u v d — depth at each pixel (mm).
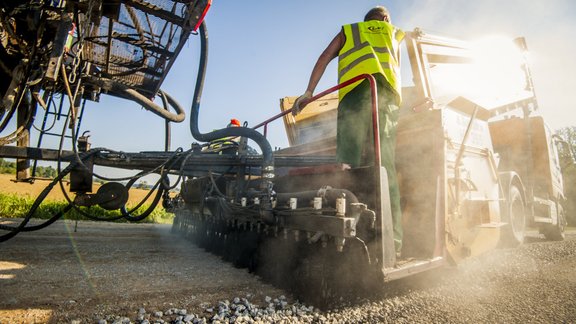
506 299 2760
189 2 3748
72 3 3373
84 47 4680
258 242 3387
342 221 2031
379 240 2121
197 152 3908
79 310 2221
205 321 2113
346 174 2432
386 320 2219
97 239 5566
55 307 2254
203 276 3291
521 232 4988
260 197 3029
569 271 3818
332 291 2355
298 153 4773
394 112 2598
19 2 3459
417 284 2984
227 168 4215
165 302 2461
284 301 2508
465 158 3637
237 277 3285
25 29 4055
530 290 3021
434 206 2791
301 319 2209
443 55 3875
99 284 2840
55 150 3297
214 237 4613
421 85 3416
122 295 2574
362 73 2475
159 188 3762
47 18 3719
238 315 2207
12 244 4602
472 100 3973
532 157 6738
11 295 2439
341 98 2691
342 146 2648
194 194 5270
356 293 2414
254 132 3646
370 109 2535
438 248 2752
